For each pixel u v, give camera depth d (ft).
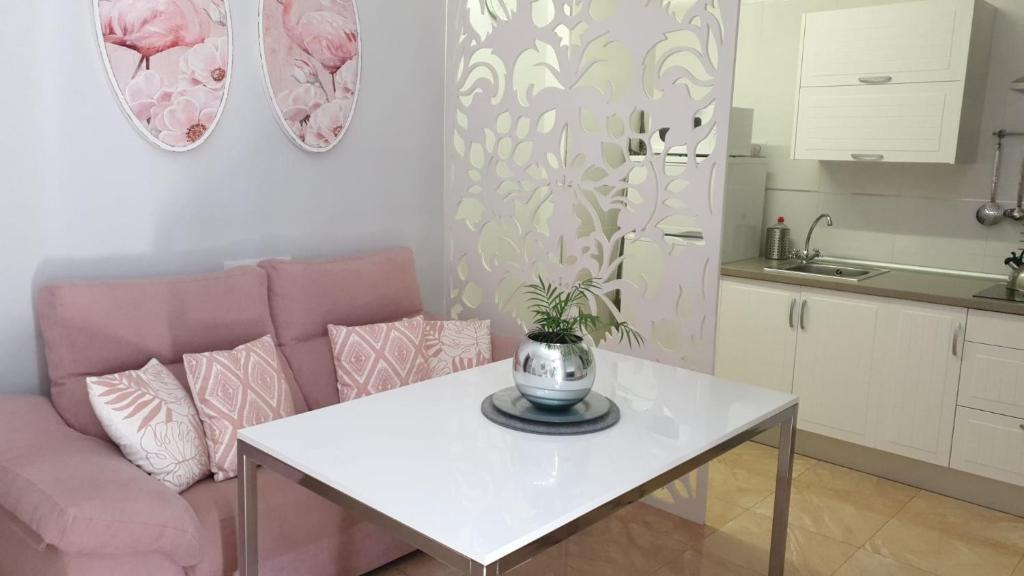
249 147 9.83
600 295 10.43
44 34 7.89
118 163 8.63
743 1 14.52
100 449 6.80
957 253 12.87
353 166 11.12
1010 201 12.29
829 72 12.60
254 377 8.07
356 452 5.82
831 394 12.27
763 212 14.90
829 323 12.17
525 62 13.23
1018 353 10.37
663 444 6.12
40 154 8.03
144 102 8.66
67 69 8.10
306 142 10.36
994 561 9.41
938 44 11.45
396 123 11.61
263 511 6.97
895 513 10.68
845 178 13.87
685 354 9.69
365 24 10.96
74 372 7.51
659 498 10.44
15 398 7.56
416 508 4.91
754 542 9.62
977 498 11.11
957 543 9.85
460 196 12.24
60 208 8.25
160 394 7.27
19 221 7.98
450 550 4.46
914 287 11.59
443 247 12.67
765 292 12.86
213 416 7.56
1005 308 10.39
